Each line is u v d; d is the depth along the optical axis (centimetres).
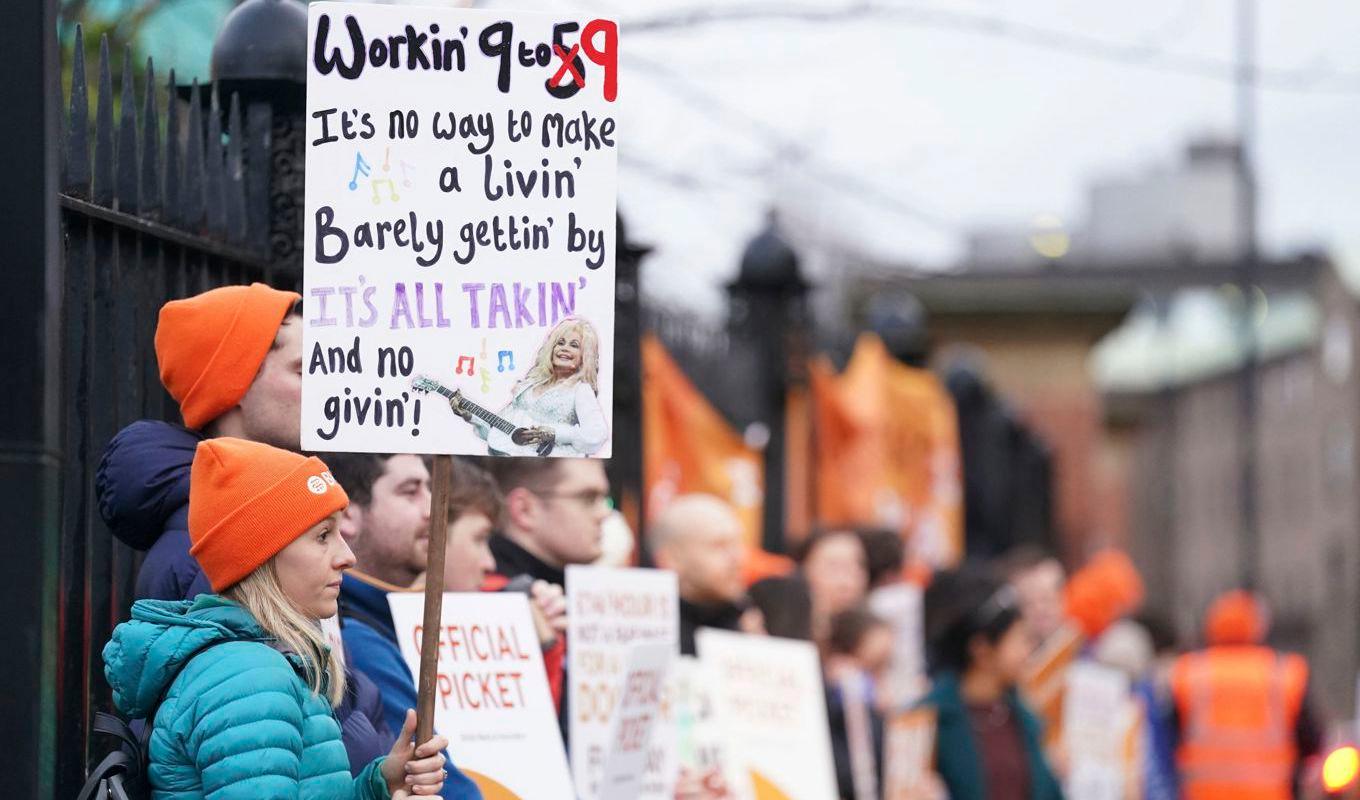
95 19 1605
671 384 1839
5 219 796
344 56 875
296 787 765
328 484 807
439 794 881
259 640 786
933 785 1675
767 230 2122
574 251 879
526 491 1220
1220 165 10944
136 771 781
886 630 1683
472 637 1043
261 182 1127
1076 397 6172
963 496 3350
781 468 2083
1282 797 2417
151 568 866
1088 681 2330
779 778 1415
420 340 870
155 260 1012
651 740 1288
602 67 883
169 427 895
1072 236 9894
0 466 790
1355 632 12719
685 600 1432
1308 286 12862
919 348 2998
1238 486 13275
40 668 788
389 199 875
